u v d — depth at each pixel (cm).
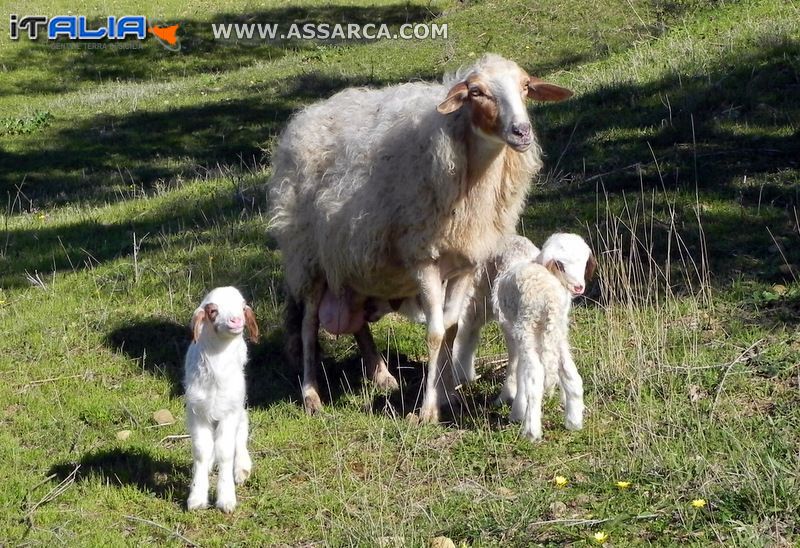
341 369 805
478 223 671
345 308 749
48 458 667
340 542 541
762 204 945
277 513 586
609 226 943
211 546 555
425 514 551
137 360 813
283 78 2147
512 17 2214
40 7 3136
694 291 817
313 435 683
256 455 656
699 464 561
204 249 1042
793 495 516
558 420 662
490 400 716
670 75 1295
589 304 830
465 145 650
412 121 671
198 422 579
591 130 1189
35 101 2336
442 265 690
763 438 595
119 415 731
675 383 681
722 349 722
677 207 961
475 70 645
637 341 702
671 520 524
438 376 708
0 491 616
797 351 700
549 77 1583
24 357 828
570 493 565
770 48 1283
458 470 611
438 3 2791
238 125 1784
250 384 783
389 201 676
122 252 1094
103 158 1662
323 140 740
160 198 1322
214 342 559
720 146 1071
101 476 632
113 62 2664
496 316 668
